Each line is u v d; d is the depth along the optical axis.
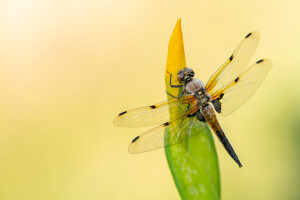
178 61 0.39
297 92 0.57
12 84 0.62
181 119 0.43
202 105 0.44
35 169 0.57
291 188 0.55
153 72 0.62
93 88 0.61
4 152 0.58
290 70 0.60
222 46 0.63
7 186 0.57
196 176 0.39
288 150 0.56
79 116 0.60
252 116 0.57
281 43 0.63
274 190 0.55
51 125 0.59
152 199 0.57
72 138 0.58
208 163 0.39
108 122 0.59
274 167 0.55
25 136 0.58
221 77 0.45
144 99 0.61
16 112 0.59
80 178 0.57
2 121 0.59
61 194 0.57
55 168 0.57
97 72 0.62
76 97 0.61
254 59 0.63
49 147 0.58
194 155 0.39
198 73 0.63
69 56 0.63
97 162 0.58
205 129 0.39
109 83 0.62
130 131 0.58
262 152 0.56
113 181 0.57
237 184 0.55
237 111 0.57
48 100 0.61
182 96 0.43
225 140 0.45
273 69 0.61
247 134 0.56
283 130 0.56
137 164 0.58
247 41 0.45
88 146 0.58
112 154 0.58
